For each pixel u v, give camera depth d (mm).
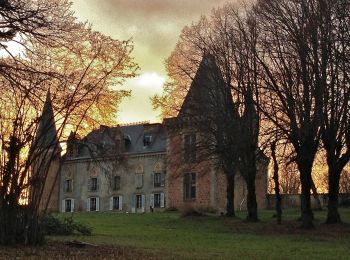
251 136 34125
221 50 36844
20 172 17703
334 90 29578
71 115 19906
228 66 36375
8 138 17500
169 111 44156
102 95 19875
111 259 14883
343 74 28656
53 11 17031
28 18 15734
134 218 43406
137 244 20641
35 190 17984
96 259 14789
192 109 40250
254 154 35344
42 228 18453
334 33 28297
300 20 29641
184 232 30156
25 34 16641
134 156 70875
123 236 25922
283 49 30500
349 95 29203
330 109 30344
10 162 17359
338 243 23969
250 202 37156
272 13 31078
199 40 39344
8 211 17375
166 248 19188
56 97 18453
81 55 18875
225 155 36562
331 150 32250
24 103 17547
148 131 71875
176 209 62156
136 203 69750
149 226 35188
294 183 73312
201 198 60094
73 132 19453
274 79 30844
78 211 73000
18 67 16938
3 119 17578
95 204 72812
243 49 34656
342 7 27922
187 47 41125
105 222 38812
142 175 70000
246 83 34375
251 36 33125
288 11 30391
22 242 17641
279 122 31328
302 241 24875
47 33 16984
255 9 33281
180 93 43594
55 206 74438
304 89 28906
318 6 28969
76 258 14859
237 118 34875
